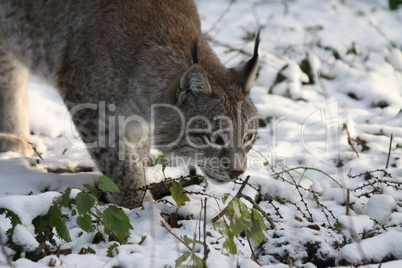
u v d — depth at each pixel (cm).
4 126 1002
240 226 584
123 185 823
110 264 537
